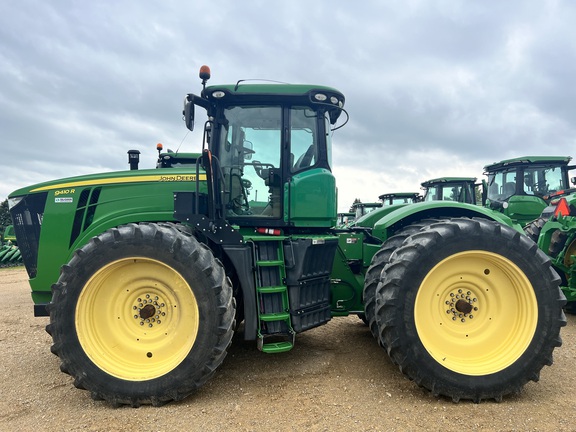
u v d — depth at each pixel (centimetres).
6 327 516
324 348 409
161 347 300
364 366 358
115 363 296
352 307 404
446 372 288
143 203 368
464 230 300
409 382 322
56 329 287
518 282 303
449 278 309
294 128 370
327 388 311
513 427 252
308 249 334
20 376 342
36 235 383
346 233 407
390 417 265
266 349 314
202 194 352
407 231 353
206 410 277
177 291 299
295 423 257
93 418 267
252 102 366
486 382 287
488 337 309
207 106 364
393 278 296
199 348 286
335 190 376
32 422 261
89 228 367
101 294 301
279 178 364
